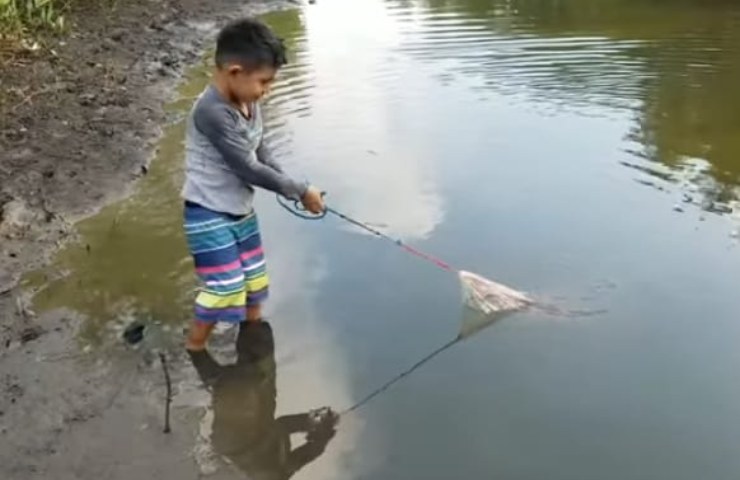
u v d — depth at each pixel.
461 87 7.83
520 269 4.55
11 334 4.04
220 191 3.72
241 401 3.56
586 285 4.37
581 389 3.56
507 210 5.27
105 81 8.00
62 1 10.24
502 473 3.10
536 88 7.71
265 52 3.54
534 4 11.45
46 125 6.69
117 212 5.41
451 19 10.73
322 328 4.07
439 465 3.15
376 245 4.87
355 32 10.30
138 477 3.13
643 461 3.14
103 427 3.40
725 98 7.24
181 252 4.88
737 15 10.16
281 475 3.13
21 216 5.21
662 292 4.28
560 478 3.07
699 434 3.28
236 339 3.99
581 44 9.15
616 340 3.89
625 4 11.09
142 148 6.51
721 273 4.44
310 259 4.72
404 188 5.66
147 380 3.71
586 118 6.88
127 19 10.63
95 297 4.39
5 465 3.18
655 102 7.20
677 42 9.06
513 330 4.00
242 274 3.87
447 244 4.86
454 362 3.78
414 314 4.17
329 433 3.36
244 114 3.71
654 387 3.56
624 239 4.85
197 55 9.63
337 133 6.70
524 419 3.39
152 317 4.20
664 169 5.83
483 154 6.21
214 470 3.17
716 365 3.69
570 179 5.71
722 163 5.89
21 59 8.02
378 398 3.56
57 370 3.76
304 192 3.77
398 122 6.94
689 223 5.02
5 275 4.60
